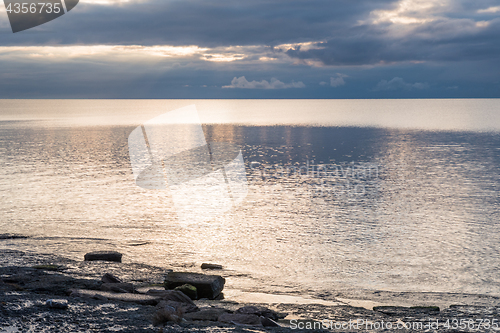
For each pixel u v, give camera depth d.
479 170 66.88
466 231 32.62
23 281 13.19
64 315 9.15
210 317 10.33
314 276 21.08
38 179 56.69
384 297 17.11
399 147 102.38
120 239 28.23
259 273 21.17
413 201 44.47
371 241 29.66
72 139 117.31
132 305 10.59
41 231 30.17
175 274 15.12
